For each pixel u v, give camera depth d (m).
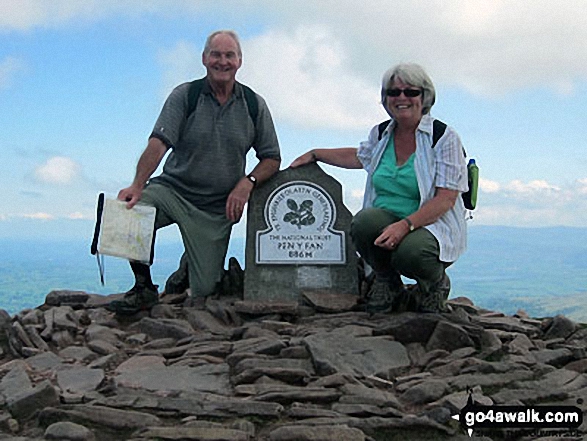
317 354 4.50
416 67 5.38
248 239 6.46
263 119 6.70
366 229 5.48
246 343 4.98
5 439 3.37
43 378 4.43
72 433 3.34
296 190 6.55
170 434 3.36
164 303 6.39
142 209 6.03
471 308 6.48
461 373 4.37
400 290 5.84
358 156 6.04
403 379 4.30
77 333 5.65
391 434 3.46
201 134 6.47
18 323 5.54
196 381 4.29
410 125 5.54
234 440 3.33
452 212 5.48
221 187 6.64
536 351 4.84
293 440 3.30
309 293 6.18
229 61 6.27
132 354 5.08
